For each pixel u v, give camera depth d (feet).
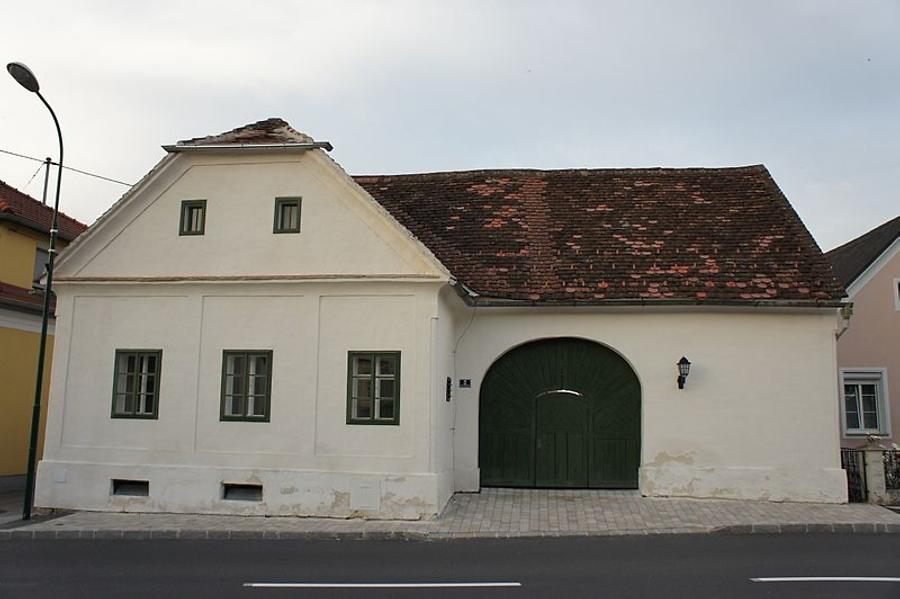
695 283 46.70
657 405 46.11
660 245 50.37
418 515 39.81
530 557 31.76
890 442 63.36
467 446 47.55
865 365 64.69
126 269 44.52
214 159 44.65
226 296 43.55
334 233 42.96
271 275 43.04
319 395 41.88
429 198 58.23
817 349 45.39
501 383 48.88
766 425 45.14
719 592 25.35
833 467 44.42
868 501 44.42
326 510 40.65
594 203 55.57
